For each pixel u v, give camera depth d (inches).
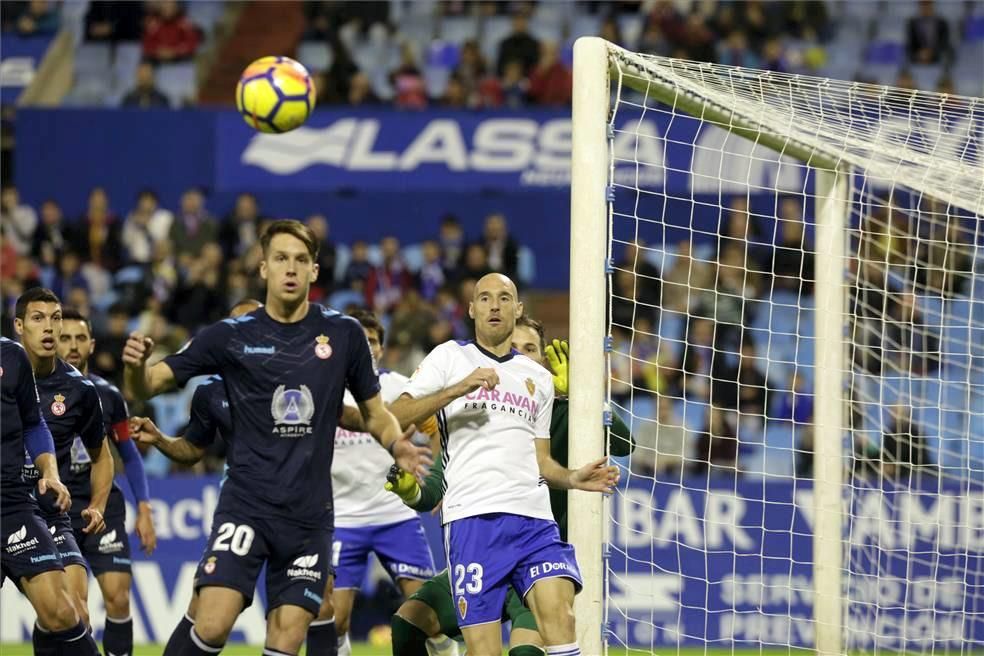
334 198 2482.8
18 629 1685.5
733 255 2199.8
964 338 1758.1
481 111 2361.0
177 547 1711.4
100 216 2327.8
